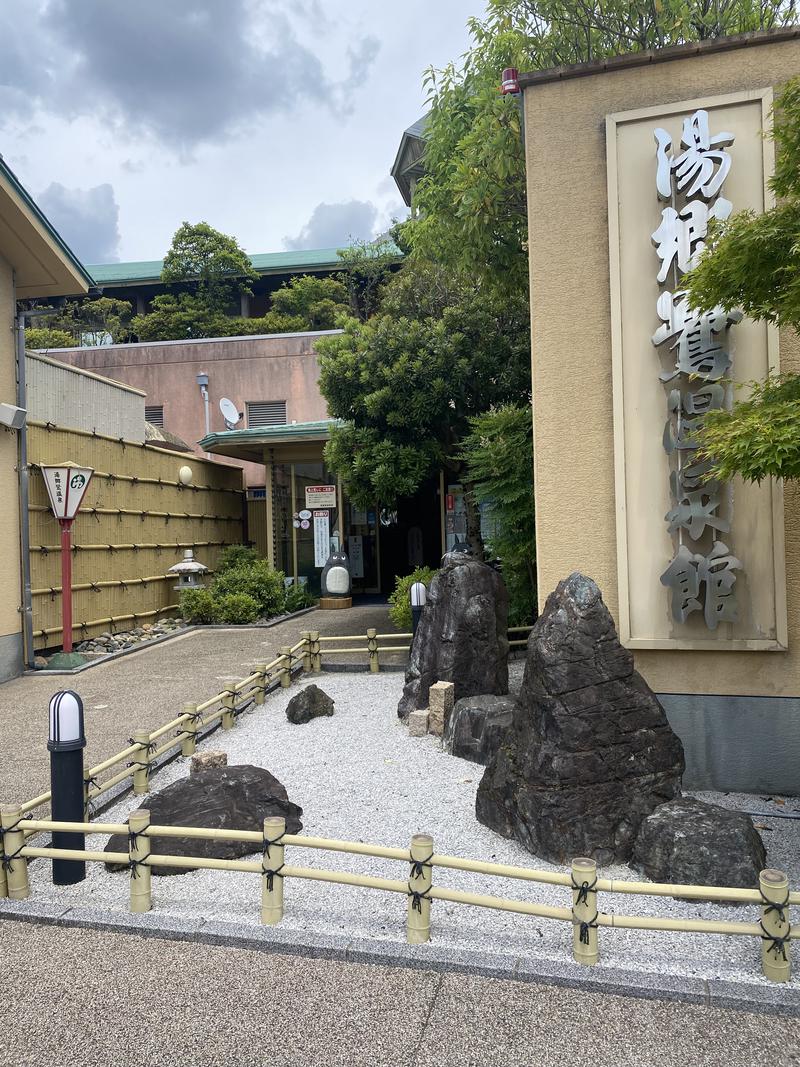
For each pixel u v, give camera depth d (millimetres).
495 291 10023
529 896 3742
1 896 3881
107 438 12305
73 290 10367
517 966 3084
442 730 6348
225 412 18156
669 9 7488
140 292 30219
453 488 15047
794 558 4887
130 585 12852
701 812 3838
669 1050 2629
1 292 9570
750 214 3908
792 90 3627
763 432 3410
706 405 4816
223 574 14586
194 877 4113
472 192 7723
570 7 7594
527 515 8359
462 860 3262
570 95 5266
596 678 4109
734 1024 2754
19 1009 2959
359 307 27516
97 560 11859
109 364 20312
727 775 5023
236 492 17703
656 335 4973
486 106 7793
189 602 13469
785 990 2873
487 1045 2676
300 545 16359
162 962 3270
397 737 6371
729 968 3053
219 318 26641
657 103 5113
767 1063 2557
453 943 3291
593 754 4023
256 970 3186
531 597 8984
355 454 11133
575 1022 2785
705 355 4832
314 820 4695
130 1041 2756
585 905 3090
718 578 4840
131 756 5531
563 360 5297
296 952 3311
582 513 5266
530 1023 2787
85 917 3625
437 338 10672
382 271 26109
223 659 10266
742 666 4965
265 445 15477
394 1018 2836
